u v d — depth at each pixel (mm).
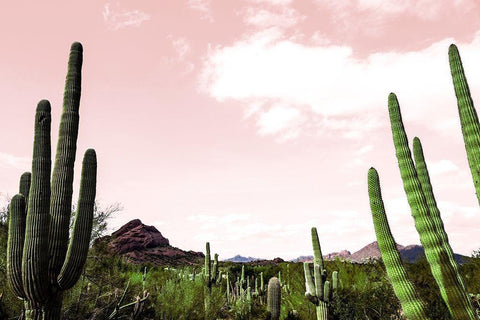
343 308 12359
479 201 4020
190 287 12703
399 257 4348
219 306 13461
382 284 12641
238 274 31672
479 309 9000
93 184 6109
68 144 5930
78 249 5602
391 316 11680
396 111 4805
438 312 10125
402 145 4656
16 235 5340
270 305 11359
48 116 5672
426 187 4676
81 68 6531
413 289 4156
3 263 8203
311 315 13492
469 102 4234
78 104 6305
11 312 7688
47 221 5301
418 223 4359
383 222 4496
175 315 11336
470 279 11641
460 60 4422
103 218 11508
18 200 5539
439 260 4125
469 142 4156
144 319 10523
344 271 14234
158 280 13977
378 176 4750
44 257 5180
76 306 8922
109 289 10297
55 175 5746
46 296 5223
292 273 17844
